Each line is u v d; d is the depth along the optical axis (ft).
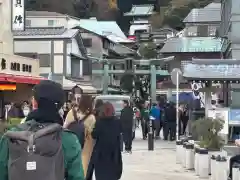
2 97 111.96
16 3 112.37
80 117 29.09
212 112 57.31
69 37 157.48
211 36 200.03
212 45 193.88
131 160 54.03
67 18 225.76
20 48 157.28
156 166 49.16
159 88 184.85
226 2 103.45
